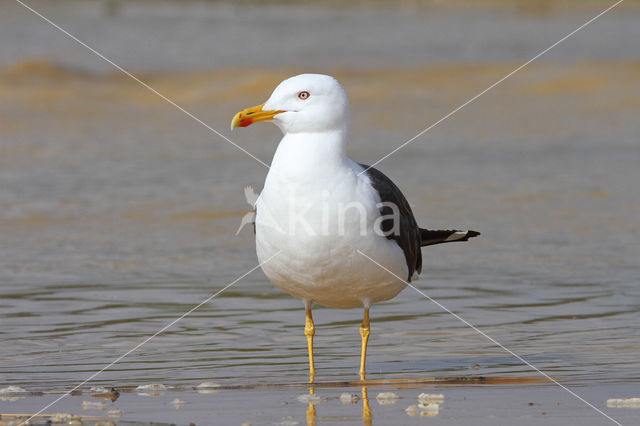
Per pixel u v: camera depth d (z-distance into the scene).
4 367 9.48
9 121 30.38
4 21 59.41
